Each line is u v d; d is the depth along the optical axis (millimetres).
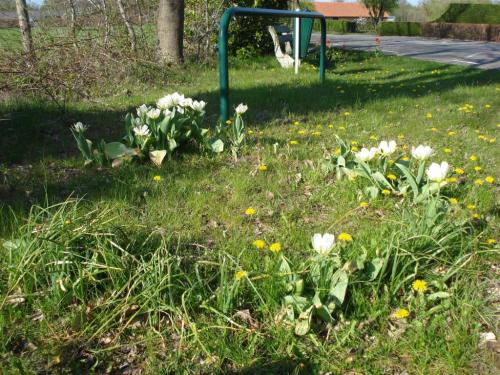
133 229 2791
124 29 10156
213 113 6102
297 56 10109
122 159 3998
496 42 25125
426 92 7766
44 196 3314
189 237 2787
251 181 3678
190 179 3709
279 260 2266
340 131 5281
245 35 12898
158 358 1930
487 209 3209
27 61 6465
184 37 11773
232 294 2135
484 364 1866
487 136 5145
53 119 5438
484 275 2457
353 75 10086
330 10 70812
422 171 3090
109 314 2064
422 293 2172
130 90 7609
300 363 1883
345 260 2324
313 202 3381
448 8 34938
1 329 1951
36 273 2223
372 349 1950
